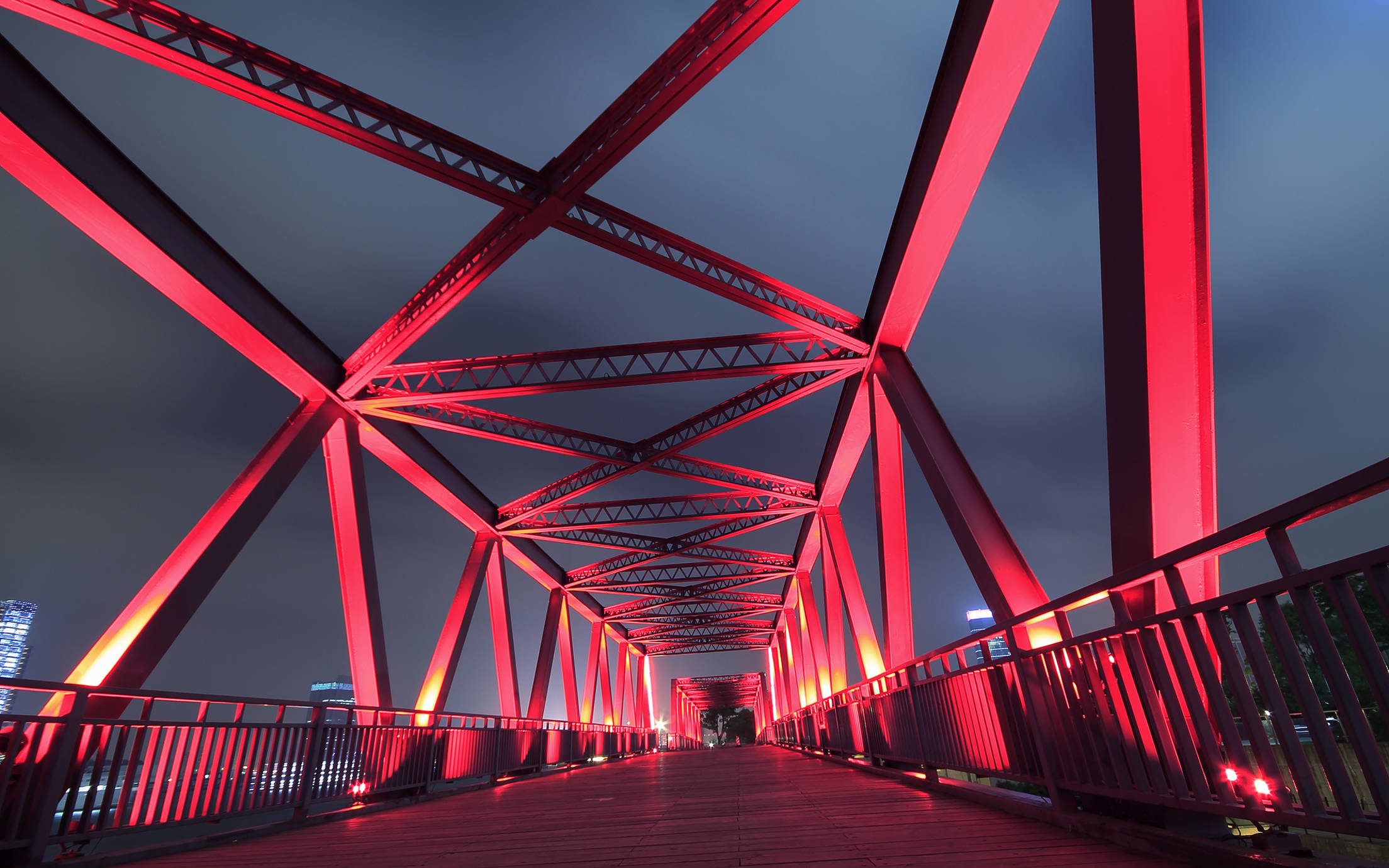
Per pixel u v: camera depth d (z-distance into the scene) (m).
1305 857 2.74
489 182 9.95
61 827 5.17
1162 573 3.36
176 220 10.88
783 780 10.81
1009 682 5.52
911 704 8.36
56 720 5.20
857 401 16.64
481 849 5.50
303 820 7.82
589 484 20.86
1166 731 3.50
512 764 16.59
